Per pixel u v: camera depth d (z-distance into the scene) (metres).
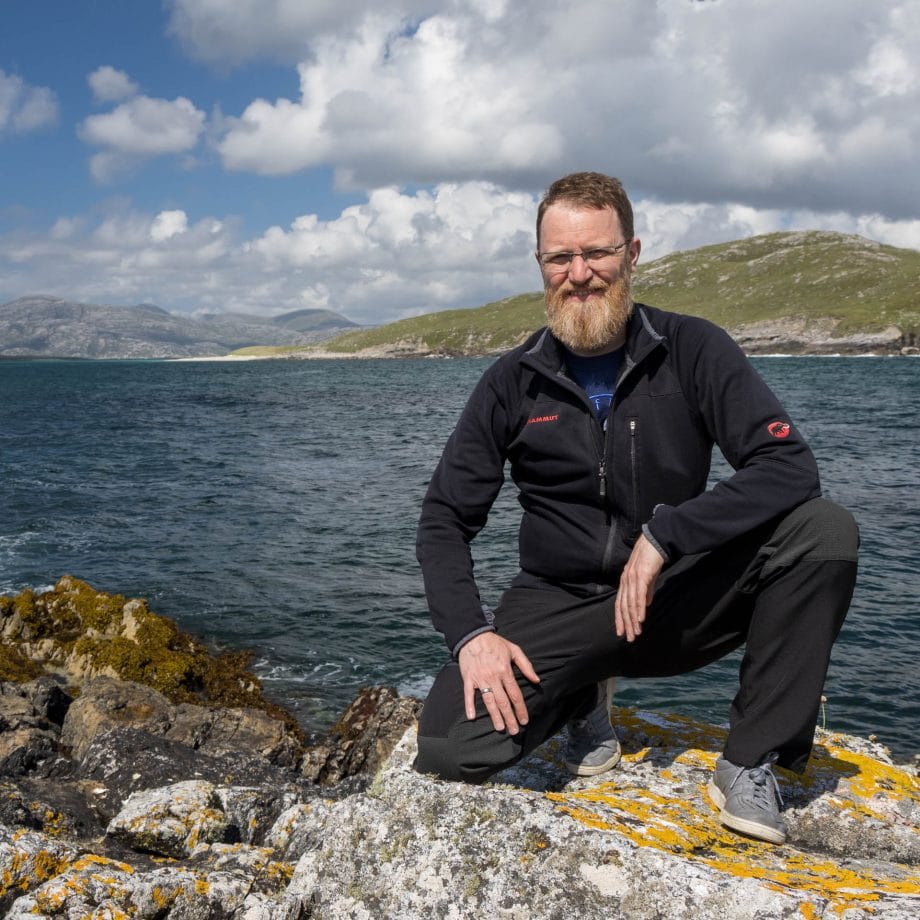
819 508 2.74
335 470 30.38
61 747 8.84
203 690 11.50
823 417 46.00
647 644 3.01
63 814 5.11
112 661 11.59
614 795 3.25
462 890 2.61
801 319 179.38
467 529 3.30
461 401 68.12
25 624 12.59
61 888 3.04
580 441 3.05
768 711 2.89
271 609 14.73
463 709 3.09
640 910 2.39
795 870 2.66
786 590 2.78
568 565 3.14
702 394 2.95
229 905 3.12
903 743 9.62
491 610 3.39
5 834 3.46
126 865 3.38
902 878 2.69
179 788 4.76
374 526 20.78
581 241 2.93
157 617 12.87
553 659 3.06
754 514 2.69
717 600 2.91
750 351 175.00
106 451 36.50
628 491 3.03
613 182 3.04
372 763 9.18
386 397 74.38
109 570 17.17
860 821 3.15
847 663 11.69
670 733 4.01
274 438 41.44
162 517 22.19
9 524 21.42
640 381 3.03
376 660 12.59
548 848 2.59
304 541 19.38
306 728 10.52
